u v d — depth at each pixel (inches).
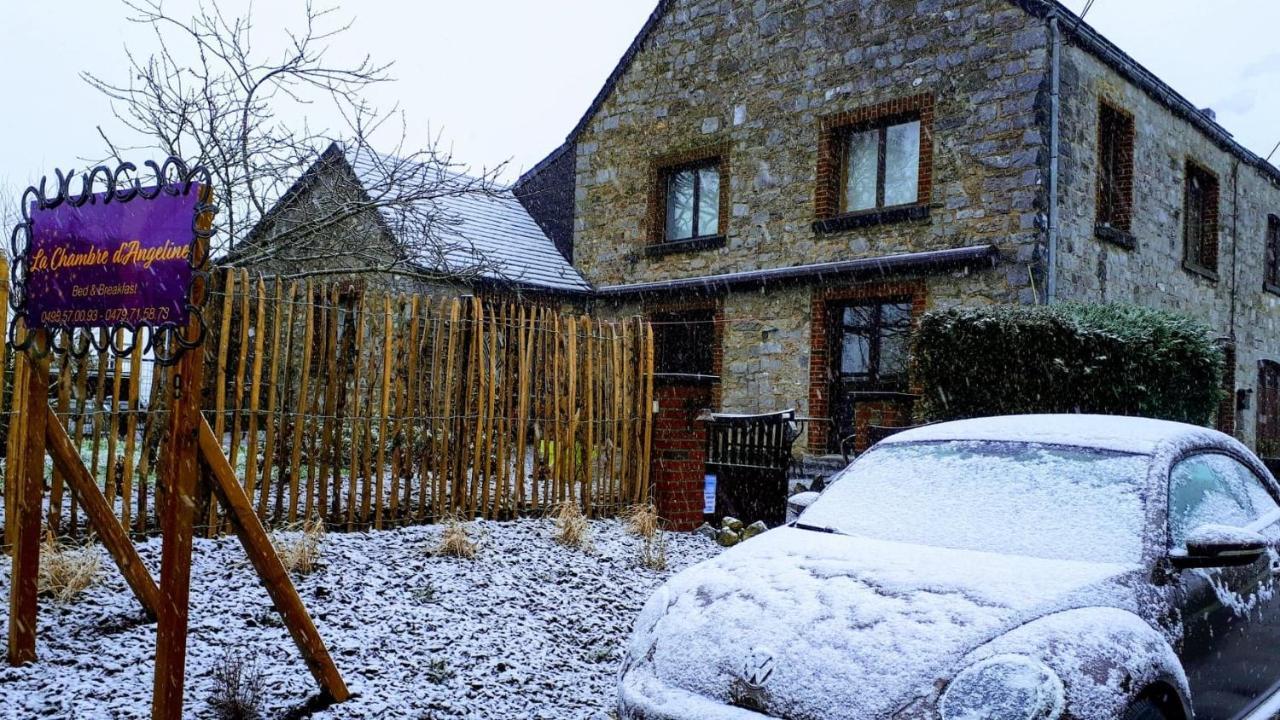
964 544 150.9
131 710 148.6
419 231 408.5
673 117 636.1
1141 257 551.8
